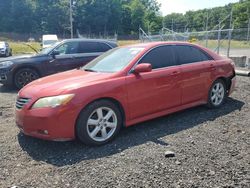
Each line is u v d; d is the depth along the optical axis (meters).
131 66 5.08
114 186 3.41
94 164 3.97
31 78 9.87
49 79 5.15
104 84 4.67
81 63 10.23
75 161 4.09
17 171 3.88
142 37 25.00
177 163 3.90
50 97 4.37
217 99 6.48
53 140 4.36
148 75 5.15
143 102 5.10
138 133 5.08
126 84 4.88
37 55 10.02
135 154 4.22
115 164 3.94
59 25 88.38
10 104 7.60
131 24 98.50
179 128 5.27
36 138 4.98
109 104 4.71
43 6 87.50
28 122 4.46
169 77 5.41
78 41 10.36
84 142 4.54
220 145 4.47
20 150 4.54
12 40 67.31
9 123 5.91
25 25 85.81
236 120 5.68
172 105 5.56
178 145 4.50
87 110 4.48
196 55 6.12
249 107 6.57
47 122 4.29
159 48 5.56
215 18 73.12
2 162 4.15
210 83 6.23
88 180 3.57
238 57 14.57
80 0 90.88
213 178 3.51
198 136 4.86
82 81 4.70
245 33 30.66
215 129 5.18
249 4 67.06
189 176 3.57
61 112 4.29
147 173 3.67
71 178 3.64
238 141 4.63
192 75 5.82
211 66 6.22
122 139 4.84
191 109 6.44
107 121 4.73
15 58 10.04
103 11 92.88
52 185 3.50
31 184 3.55
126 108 4.91
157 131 5.14
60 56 9.99
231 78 6.77
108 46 10.74
